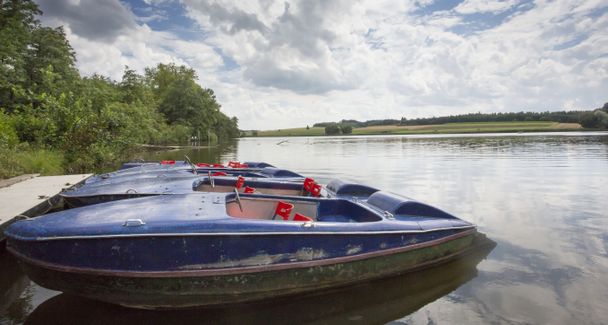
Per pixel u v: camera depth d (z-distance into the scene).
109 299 3.72
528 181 11.77
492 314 3.68
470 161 18.36
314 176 13.73
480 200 8.95
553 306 3.82
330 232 4.09
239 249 3.75
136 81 43.19
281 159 22.31
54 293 4.15
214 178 7.35
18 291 4.20
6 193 7.26
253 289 3.86
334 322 3.56
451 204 8.52
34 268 3.63
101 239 3.50
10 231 3.77
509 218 7.21
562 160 17.80
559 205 8.27
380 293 4.17
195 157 24.36
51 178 9.81
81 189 6.84
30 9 24.33
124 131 19.31
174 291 3.68
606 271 4.66
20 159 11.34
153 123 38.69
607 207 8.01
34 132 15.89
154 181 7.08
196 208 4.23
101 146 16.59
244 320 3.63
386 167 16.56
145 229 3.56
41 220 3.83
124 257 3.55
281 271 3.91
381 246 4.43
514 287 4.27
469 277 4.57
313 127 169.25
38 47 24.58
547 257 5.16
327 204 5.68
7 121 15.15
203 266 3.68
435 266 4.92
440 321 3.56
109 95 31.03
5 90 20.64
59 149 15.75
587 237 6.00
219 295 3.78
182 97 55.66
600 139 39.47
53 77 22.77
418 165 17.06
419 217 5.25
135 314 3.74
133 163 12.20
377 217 4.84
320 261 4.07
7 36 21.94
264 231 3.80
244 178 7.48
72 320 3.61
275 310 3.81
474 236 5.40
